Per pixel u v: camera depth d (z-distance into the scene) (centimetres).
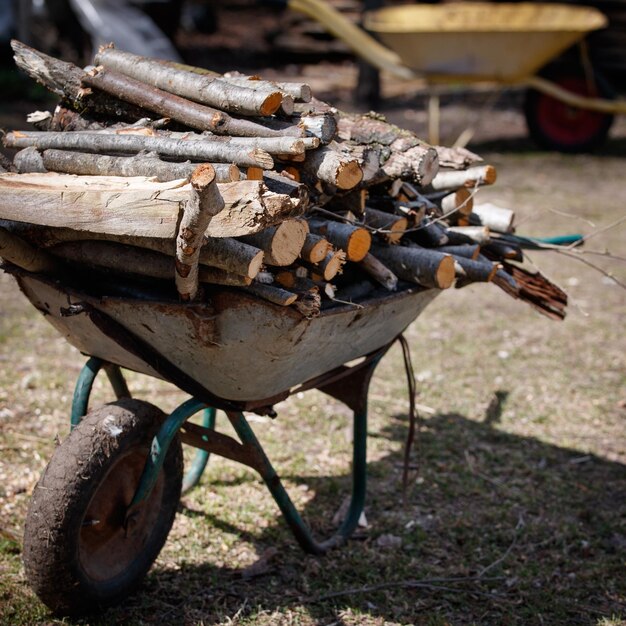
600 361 498
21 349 473
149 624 267
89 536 261
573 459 394
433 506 350
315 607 282
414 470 377
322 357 263
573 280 629
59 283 253
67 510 241
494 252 320
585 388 463
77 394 286
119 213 219
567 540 330
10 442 371
